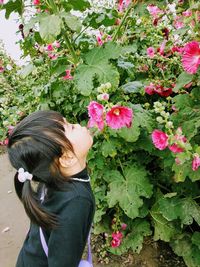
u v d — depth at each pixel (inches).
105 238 98.7
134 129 71.4
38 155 44.5
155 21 90.7
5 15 73.5
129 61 91.6
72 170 49.0
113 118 62.7
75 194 45.9
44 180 46.4
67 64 80.7
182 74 68.2
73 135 48.2
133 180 81.6
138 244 87.8
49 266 46.5
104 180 89.1
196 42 60.0
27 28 66.2
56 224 44.3
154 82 85.3
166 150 78.3
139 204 79.4
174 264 91.9
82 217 45.5
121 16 83.2
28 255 50.9
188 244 84.1
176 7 75.7
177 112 75.1
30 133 44.9
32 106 126.3
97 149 79.7
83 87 69.3
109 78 69.0
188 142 65.9
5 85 184.7
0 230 118.6
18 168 46.5
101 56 71.9
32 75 121.3
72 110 90.7
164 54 92.4
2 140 150.2
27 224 119.9
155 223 85.7
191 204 78.0
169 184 88.1
